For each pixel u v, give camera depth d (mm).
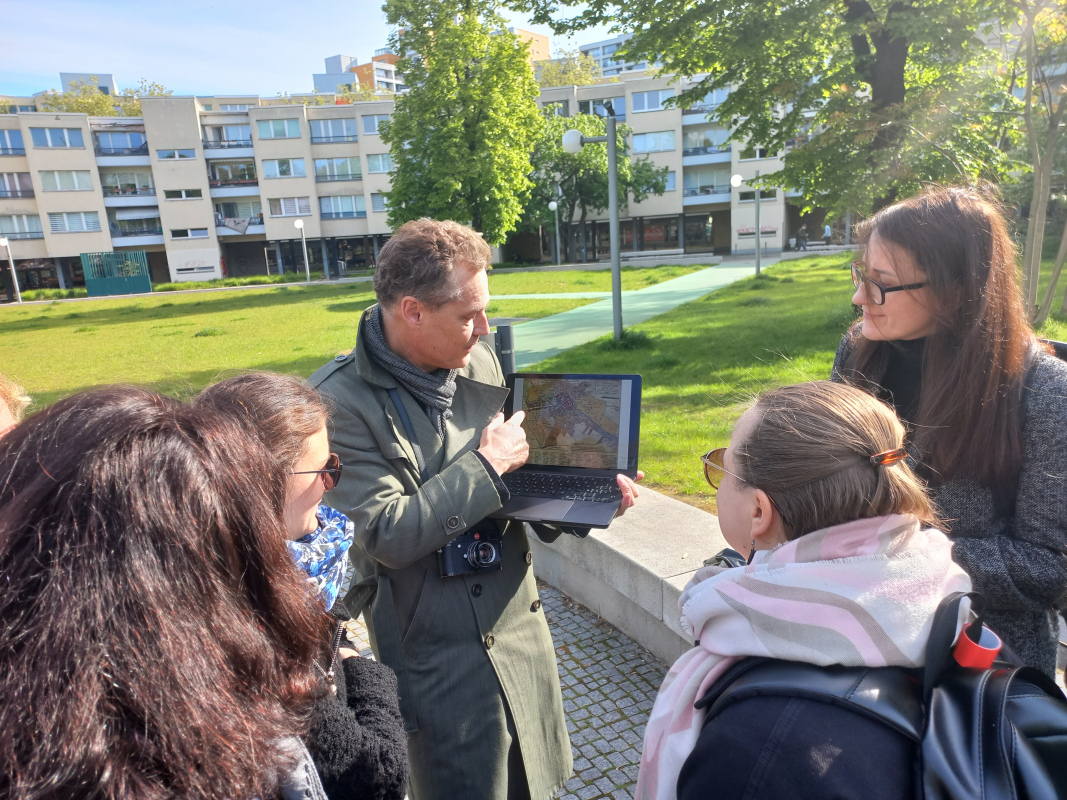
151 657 643
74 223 45438
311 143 47625
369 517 1574
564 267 35906
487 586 1768
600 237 49844
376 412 1678
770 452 993
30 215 44625
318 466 1189
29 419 805
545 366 9531
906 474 976
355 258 52469
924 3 9688
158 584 673
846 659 855
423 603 1710
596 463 1950
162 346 16281
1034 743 777
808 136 12320
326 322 19016
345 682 1187
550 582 4016
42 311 30969
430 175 26312
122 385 859
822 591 890
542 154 38750
